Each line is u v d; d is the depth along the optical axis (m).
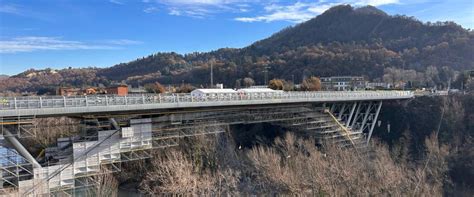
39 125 46.47
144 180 52.41
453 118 65.50
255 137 77.19
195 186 47.34
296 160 55.44
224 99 49.69
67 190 37.84
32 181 33.53
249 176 59.06
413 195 45.41
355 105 68.12
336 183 46.62
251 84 133.12
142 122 42.91
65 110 35.00
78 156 37.56
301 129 66.25
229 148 65.81
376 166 52.28
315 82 98.75
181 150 55.84
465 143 61.56
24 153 33.94
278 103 56.50
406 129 70.38
